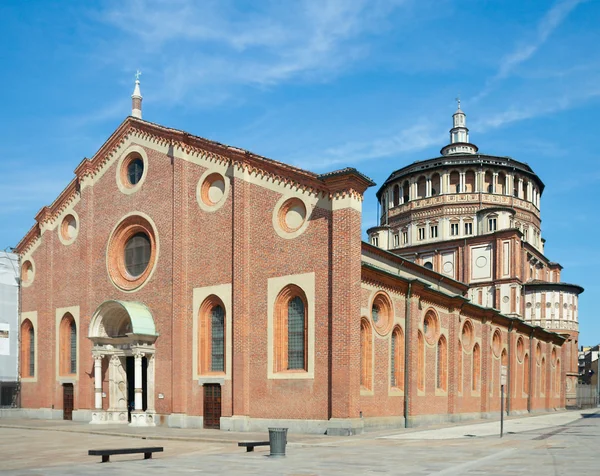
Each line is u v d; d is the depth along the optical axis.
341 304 28.98
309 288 30.41
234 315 32.66
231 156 34.19
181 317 35.25
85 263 41.75
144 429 33.25
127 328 39.41
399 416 34.25
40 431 33.72
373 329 32.50
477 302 64.38
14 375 45.84
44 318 44.50
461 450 22.55
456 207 67.81
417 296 37.03
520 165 70.19
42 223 45.69
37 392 44.25
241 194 33.41
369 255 39.88
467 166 68.50
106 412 37.97
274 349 31.25
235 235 33.25
